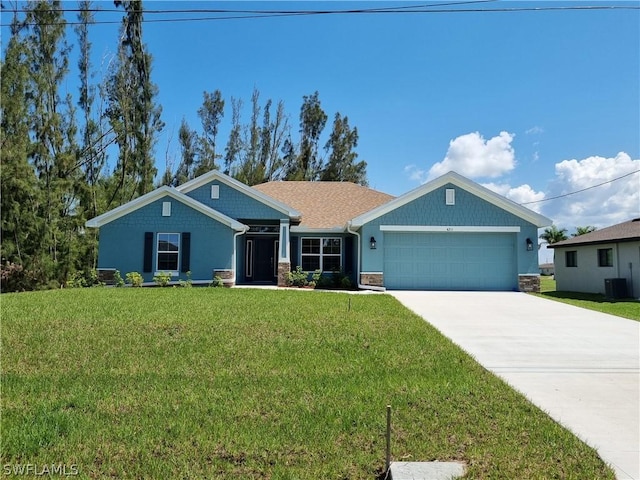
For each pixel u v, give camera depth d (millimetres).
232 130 42219
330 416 4539
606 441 4160
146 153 28875
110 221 18188
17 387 5332
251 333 8273
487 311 12188
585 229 38469
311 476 3434
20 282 19500
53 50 24250
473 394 5316
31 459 3658
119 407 4742
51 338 7672
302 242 20891
